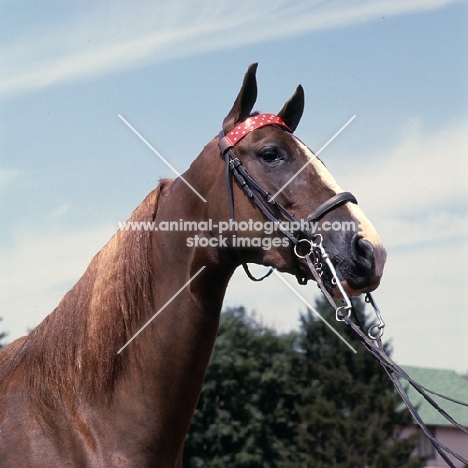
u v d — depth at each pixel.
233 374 25.48
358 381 26.53
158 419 3.11
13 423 3.09
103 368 3.10
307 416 26.03
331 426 25.81
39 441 3.02
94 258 3.29
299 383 26.50
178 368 3.14
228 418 24.58
